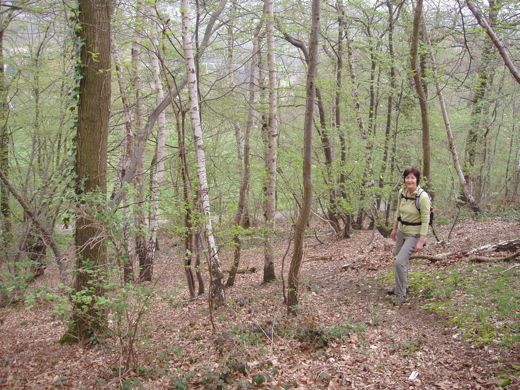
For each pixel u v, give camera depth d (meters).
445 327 5.64
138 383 4.78
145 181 11.49
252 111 12.04
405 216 6.92
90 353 6.07
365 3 13.63
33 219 7.90
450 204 16.98
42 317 8.74
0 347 6.92
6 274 5.72
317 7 5.86
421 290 7.06
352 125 14.09
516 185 20.16
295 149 13.88
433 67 11.72
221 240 9.29
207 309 8.19
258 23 11.40
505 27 7.36
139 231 5.68
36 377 5.50
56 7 8.09
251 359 5.31
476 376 4.28
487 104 13.48
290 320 6.52
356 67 15.22
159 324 7.54
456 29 10.22
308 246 15.59
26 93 11.18
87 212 5.74
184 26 7.99
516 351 4.59
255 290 9.41
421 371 4.60
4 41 11.12
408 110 14.71
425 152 9.52
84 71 6.57
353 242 14.34
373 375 4.64
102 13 6.58
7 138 10.89
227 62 13.62
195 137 8.07
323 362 5.07
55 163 10.64
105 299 4.88
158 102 11.34
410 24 13.23
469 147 15.41
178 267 11.39
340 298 7.67
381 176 12.95
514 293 6.01
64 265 6.83
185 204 7.99
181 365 5.45
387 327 5.94
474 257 7.93
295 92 13.98
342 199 12.91
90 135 6.56
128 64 10.66
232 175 15.34
